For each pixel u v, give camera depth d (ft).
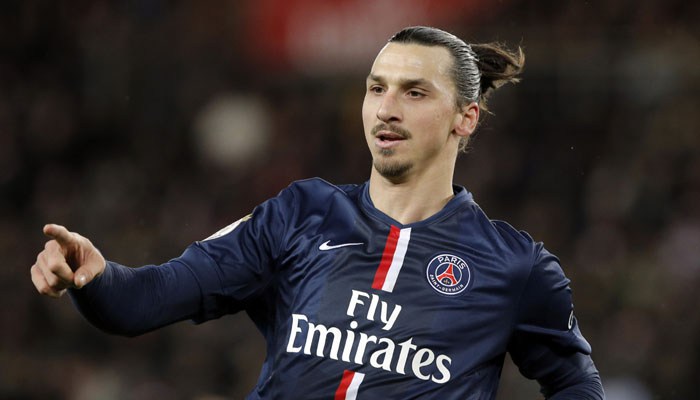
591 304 111.55
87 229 138.21
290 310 34.45
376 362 33.12
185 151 143.33
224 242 35.27
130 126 146.30
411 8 134.10
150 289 33.06
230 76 144.66
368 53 137.90
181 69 145.79
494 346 34.32
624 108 126.11
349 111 137.59
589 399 35.88
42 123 148.46
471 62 36.27
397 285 34.06
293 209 35.94
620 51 126.72
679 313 108.37
